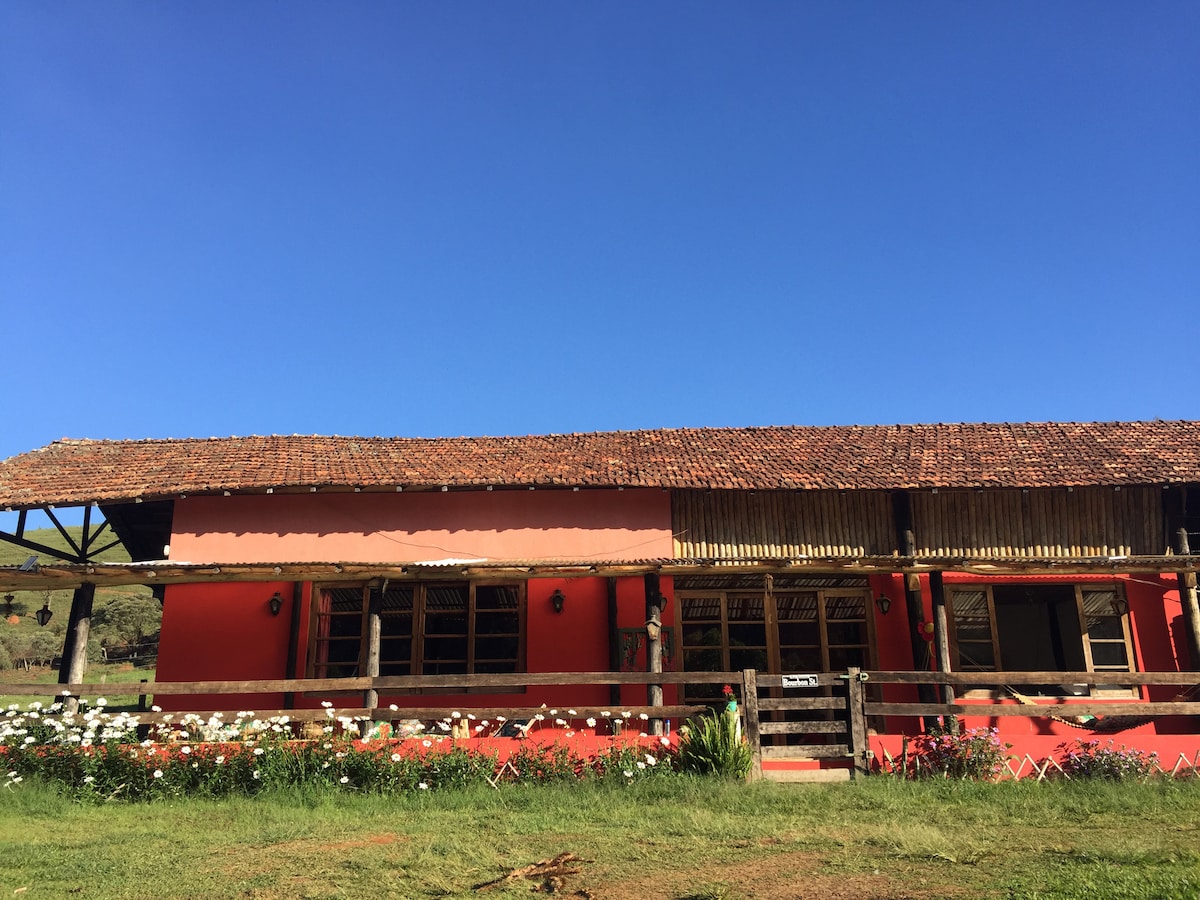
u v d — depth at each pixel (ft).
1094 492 51.88
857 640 51.24
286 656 50.47
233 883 23.34
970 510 51.96
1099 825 28.76
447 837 28.04
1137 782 34.65
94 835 28.78
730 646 50.85
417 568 43.47
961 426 60.54
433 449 57.72
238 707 49.21
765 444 58.23
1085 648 50.19
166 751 35.83
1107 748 37.63
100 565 41.78
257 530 51.37
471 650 50.67
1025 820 29.66
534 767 36.35
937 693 48.85
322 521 51.67
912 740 38.96
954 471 51.90
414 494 52.34
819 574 50.44
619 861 25.13
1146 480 49.62
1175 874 21.68
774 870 23.95
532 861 25.18
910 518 51.57
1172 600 50.70
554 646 50.39
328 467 53.26
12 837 28.53
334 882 23.34
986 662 50.60
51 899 22.13
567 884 23.03
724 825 28.94
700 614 51.34
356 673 50.70
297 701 49.16
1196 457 52.60
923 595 50.88
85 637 42.65
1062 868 22.98
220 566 42.24
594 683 39.14
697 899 21.58
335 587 51.70
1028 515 51.80
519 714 38.88
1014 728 47.65
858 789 34.30
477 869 24.50
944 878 22.74
